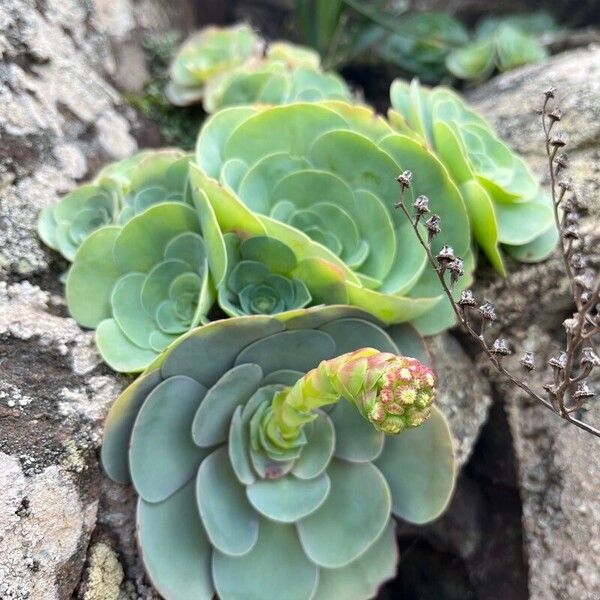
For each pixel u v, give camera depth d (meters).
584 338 0.25
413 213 0.34
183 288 0.33
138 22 0.55
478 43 0.62
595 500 0.33
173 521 0.31
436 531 0.41
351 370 0.23
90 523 0.30
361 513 0.32
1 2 0.40
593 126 0.39
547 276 0.37
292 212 0.34
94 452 0.31
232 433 0.30
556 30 0.72
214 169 0.35
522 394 0.38
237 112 0.37
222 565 0.31
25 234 0.36
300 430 0.31
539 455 0.36
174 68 0.52
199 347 0.29
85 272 0.34
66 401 0.31
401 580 0.42
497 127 0.44
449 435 0.32
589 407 0.35
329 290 0.32
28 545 0.28
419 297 0.34
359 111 0.36
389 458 0.33
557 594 0.33
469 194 0.36
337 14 0.65
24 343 0.32
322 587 0.32
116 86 0.50
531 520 0.36
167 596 0.29
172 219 0.33
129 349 0.33
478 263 0.38
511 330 0.38
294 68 0.47
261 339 0.30
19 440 0.30
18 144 0.38
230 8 0.77
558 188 0.38
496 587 0.39
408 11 0.76
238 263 0.32
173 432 0.30
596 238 0.36
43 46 0.42
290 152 0.35
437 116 0.38
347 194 0.34
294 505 0.31
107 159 0.44
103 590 0.30
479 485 0.41
